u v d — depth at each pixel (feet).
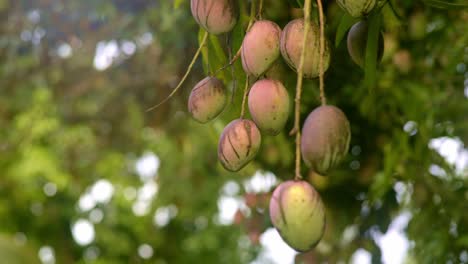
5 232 34.86
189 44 12.04
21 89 19.33
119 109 17.44
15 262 17.89
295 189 4.30
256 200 10.03
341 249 10.27
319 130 4.25
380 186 8.84
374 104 8.70
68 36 16.39
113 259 37.01
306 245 4.27
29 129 24.81
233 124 4.63
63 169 28.86
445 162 9.52
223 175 17.83
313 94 8.55
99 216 35.42
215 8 4.63
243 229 10.61
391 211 9.53
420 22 8.13
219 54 5.43
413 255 10.21
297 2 5.21
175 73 13.24
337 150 4.25
